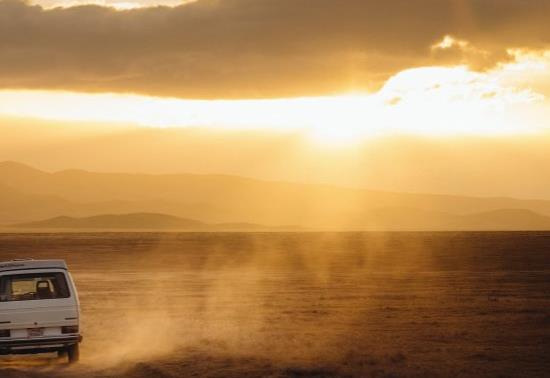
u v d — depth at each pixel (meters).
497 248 143.25
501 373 24.22
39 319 26.81
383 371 24.55
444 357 27.83
